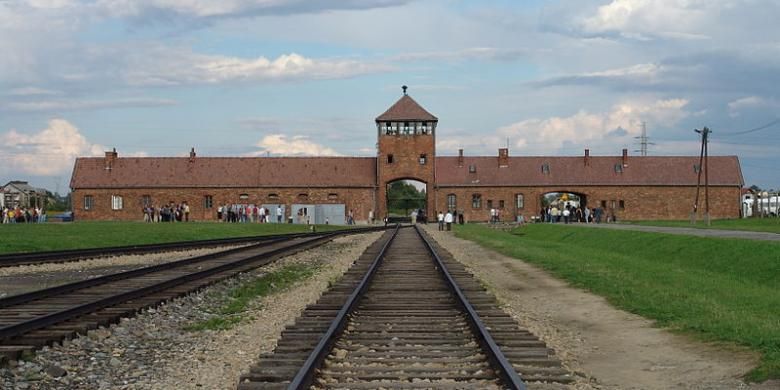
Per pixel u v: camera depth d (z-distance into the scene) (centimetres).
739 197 10662
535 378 1052
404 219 11862
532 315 1767
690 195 10625
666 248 3678
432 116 10600
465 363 1148
